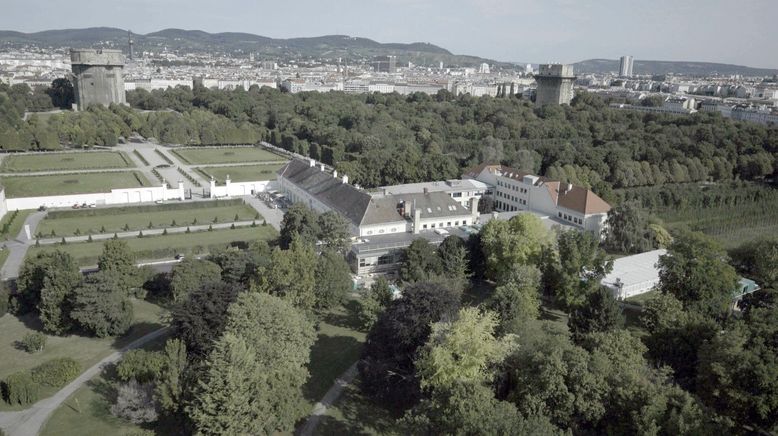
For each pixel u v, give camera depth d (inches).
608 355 3550.7
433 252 5841.5
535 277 5123.0
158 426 3654.0
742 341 3563.0
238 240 7578.7
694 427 2795.3
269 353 3599.9
